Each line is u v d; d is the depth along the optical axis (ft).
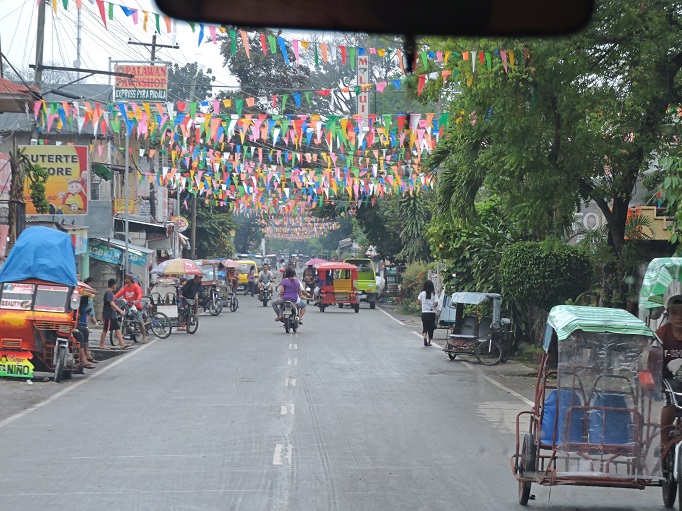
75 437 42.32
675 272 39.73
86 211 113.09
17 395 57.21
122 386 61.67
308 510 29.01
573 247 76.38
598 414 30.12
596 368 30.32
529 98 62.23
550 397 31.09
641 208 81.61
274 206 177.99
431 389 61.26
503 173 65.72
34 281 64.95
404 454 38.73
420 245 179.93
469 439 42.52
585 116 64.54
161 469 35.17
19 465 35.91
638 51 58.75
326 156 114.21
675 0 54.54
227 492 31.37
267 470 35.06
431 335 95.61
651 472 29.86
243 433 43.37
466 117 66.08
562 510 30.14
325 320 140.15
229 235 258.78
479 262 90.48
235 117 75.46
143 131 77.25
